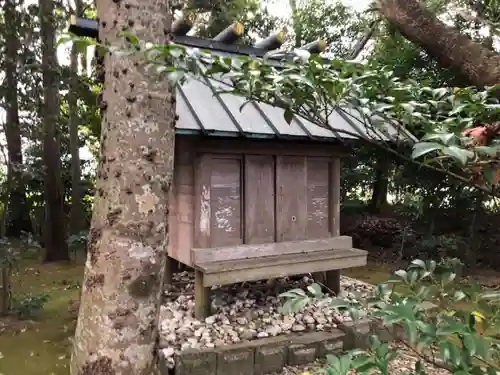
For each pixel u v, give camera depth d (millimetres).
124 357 1554
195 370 2182
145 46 977
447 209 5059
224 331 2500
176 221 2910
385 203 7180
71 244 4664
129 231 1571
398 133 1104
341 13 6035
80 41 948
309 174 2961
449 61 1243
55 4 4758
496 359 805
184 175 2764
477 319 809
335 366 856
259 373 2328
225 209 2688
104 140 1612
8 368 2467
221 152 2617
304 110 1127
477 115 987
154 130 1592
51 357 2625
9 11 4141
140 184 1576
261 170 2764
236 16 6039
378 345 909
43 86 4750
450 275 1055
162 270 1667
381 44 5211
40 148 5965
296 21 6520
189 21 2949
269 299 3068
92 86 5918
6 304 3391
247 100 1098
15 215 6332
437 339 763
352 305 939
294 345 2424
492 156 759
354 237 6270
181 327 2527
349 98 1076
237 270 2535
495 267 4867
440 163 964
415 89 1173
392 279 1062
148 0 1553
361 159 5441
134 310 1576
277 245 2789
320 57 999
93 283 1592
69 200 6914
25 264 5266
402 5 1271
